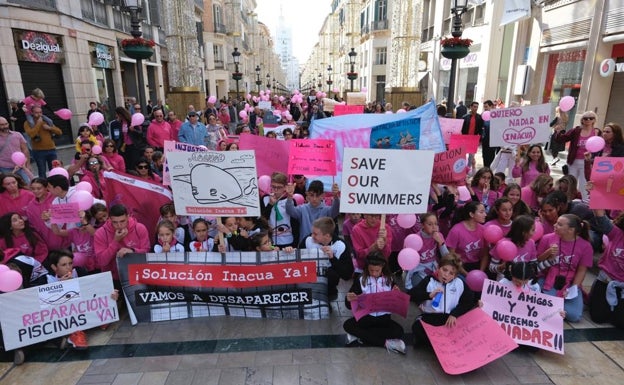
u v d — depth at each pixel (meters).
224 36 45.06
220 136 10.32
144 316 4.19
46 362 3.59
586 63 10.70
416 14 17.83
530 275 3.71
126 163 8.44
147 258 4.12
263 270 4.08
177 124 10.62
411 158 3.78
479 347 3.45
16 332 3.58
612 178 4.00
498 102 12.81
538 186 5.54
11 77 12.59
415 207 3.89
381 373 3.38
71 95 15.13
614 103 10.40
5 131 7.12
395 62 18.53
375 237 4.47
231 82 49.75
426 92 23.86
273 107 20.72
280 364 3.50
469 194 5.25
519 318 3.79
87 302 3.92
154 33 25.30
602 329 4.02
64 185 4.54
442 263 3.68
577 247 4.05
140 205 5.21
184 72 18.88
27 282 4.05
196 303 4.23
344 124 6.05
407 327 4.09
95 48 16.95
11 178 4.76
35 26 13.28
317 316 4.18
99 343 3.85
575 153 6.97
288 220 5.03
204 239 4.49
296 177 6.16
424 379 3.30
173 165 3.92
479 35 16.69
